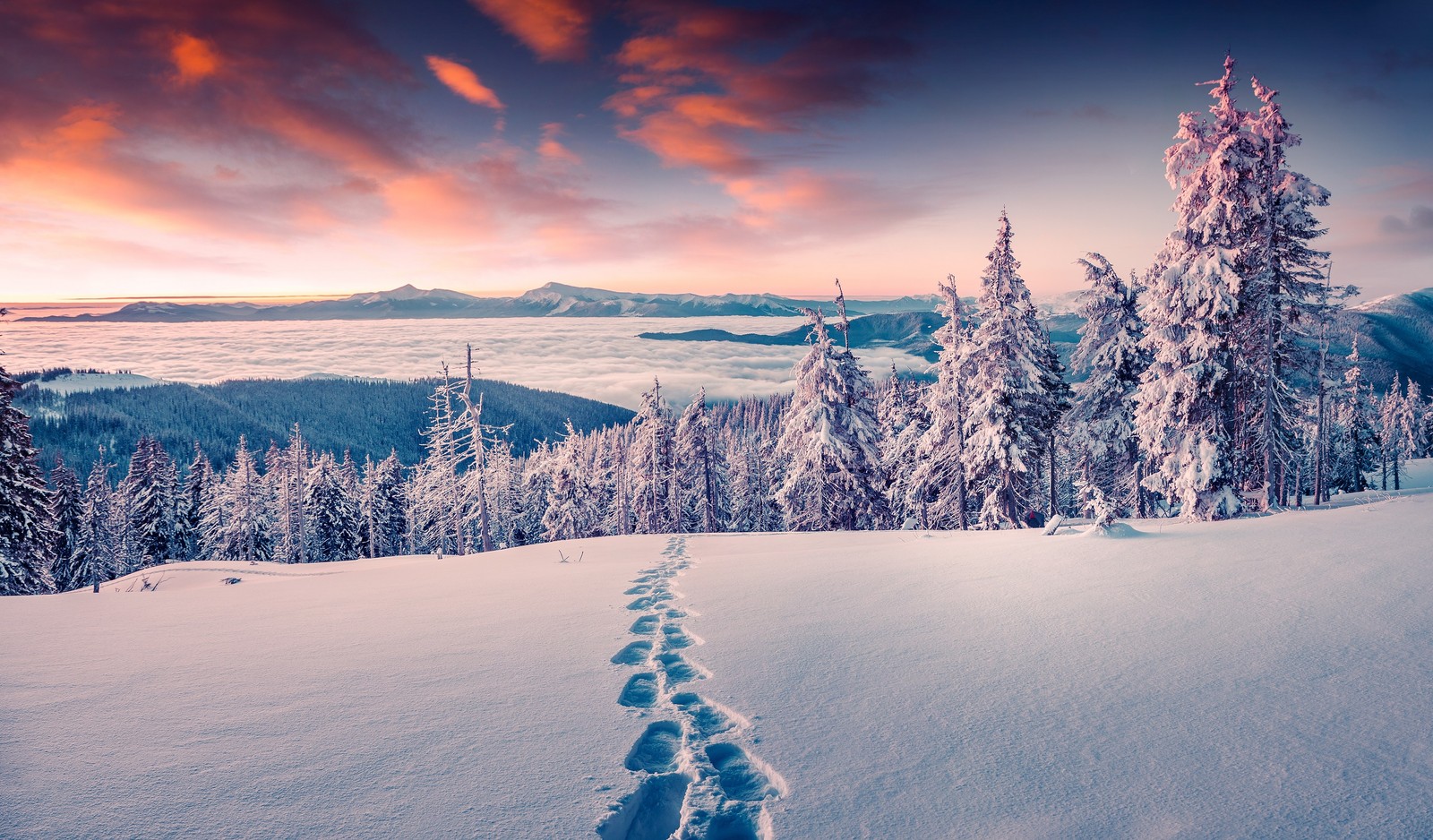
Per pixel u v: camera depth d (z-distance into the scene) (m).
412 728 4.23
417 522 72.81
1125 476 31.03
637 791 3.47
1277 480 25.78
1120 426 30.34
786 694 4.82
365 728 4.22
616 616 7.82
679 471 50.59
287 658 5.89
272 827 3.02
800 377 32.06
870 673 5.19
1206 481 19.33
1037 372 27.61
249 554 58.50
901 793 3.34
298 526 61.81
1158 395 21.14
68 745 3.90
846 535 21.27
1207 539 10.29
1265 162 20.69
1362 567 7.48
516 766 3.71
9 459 21.62
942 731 4.06
